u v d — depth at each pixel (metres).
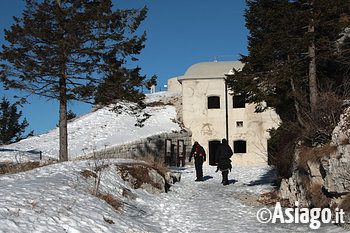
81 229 4.94
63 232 4.59
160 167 13.70
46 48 14.39
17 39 14.17
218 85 26.00
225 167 13.38
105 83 15.11
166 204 9.50
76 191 7.10
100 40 14.88
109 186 8.88
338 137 7.01
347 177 6.43
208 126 25.80
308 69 11.24
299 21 10.00
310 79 10.49
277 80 10.32
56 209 5.41
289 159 9.95
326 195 7.46
